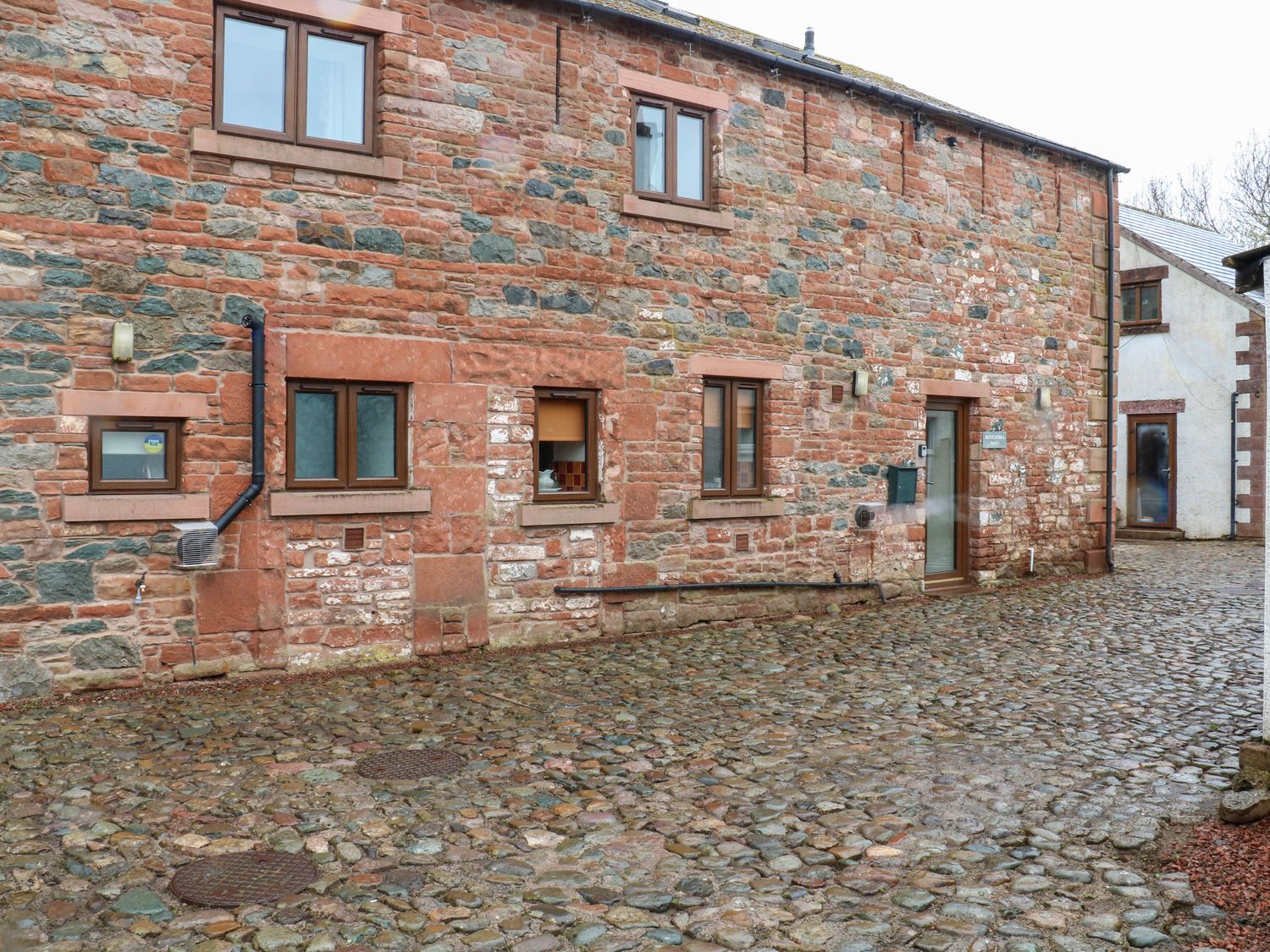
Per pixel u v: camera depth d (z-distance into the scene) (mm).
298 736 5902
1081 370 13586
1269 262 5090
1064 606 10914
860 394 10828
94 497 6676
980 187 12141
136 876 4000
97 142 6719
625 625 9203
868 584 11023
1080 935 3574
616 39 9031
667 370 9398
